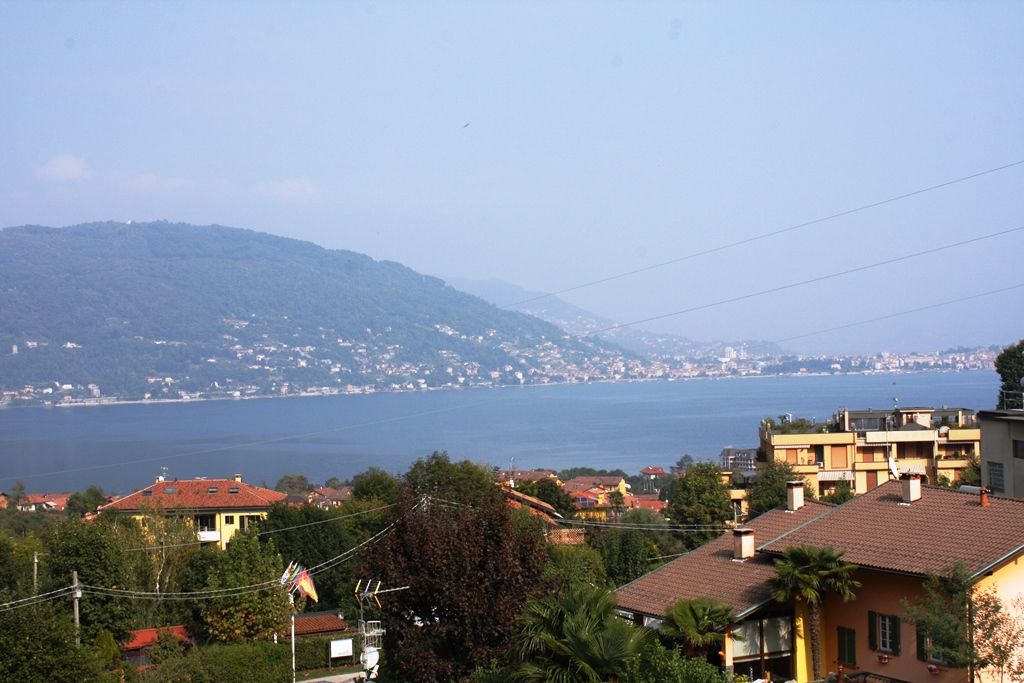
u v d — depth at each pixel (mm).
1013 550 26641
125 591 57844
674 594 32531
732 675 24078
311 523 71812
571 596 23797
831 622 30500
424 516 29953
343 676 53312
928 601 25891
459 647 28141
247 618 57906
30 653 35719
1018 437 43625
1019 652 25969
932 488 32562
